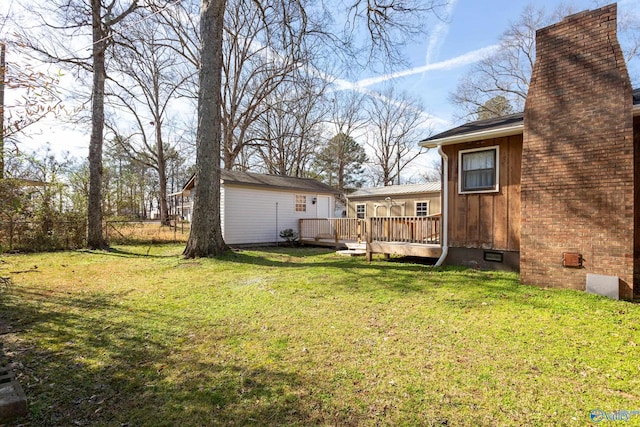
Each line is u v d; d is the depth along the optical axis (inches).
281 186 573.6
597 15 204.5
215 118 364.8
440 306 181.2
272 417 86.4
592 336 135.5
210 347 130.6
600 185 199.3
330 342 134.5
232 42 740.0
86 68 456.1
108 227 551.8
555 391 96.7
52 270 300.5
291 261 353.1
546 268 218.2
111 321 161.5
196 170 365.4
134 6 433.4
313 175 1368.1
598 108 201.5
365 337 139.5
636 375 104.7
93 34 436.1
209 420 85.5
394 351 125.3
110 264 332.8
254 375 108.1
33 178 231.1
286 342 135.0
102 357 122.3
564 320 154.5
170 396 96.7
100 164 466.0
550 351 122.6
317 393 97.3
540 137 224.8
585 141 205.8
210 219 363.9
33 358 121.2
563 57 217.6
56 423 84.7
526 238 227.5
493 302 185.8
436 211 692.1
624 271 189.0
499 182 274.5
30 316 168.9
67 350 128.3
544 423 82.5
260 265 323.0
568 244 210.2
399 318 162.9
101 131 466.0
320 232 554.9
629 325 146.6
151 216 1701.5
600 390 96.7
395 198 770.2
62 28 391.5
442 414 86.9
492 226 279.0
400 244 334.6
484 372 108.2
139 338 140.1
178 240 607.8
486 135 266.8
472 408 89.2
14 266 320.2
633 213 195.6
